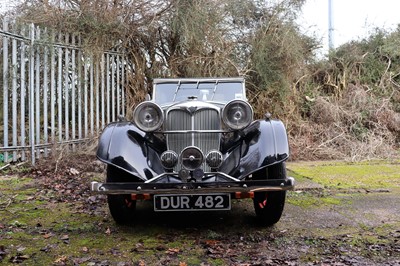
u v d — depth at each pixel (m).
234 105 3.59
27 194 4.96
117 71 8.95
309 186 5.52
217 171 3.53
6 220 3.91
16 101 6.57
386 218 4.04
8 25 6.48
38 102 6.86
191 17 9.02
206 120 3.69
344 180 6.07
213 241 3.36
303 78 10.59
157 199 3.29
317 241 3.37
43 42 6.90
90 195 4.91
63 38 7.82
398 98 10.80
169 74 9.42
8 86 6.48
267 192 3.58
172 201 3.29
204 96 4.91
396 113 10.11
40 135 7.17
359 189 5.43
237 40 9.72
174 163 3.50
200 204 3.29
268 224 3.74
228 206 3.29
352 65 11.34
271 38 9.52
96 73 8.17
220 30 9.50
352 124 9.62
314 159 8.49
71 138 7.72
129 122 3.91
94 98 8.23
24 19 7.58
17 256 2.99
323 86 11.22
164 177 3.43
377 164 7.74
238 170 3.46
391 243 3.32
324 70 11.39
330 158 8.59
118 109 8.94
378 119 9.78
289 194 5.10
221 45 9.41
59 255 3.04
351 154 8.55
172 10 9.09
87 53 7.94
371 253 3.11
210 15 9.27
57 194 4.98
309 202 4.70
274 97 9.73
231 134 3.74
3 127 6.85
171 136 3.66
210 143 3.66
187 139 3.65
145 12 9.16
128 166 3.45
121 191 3.23
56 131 7.41
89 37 8.12
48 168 6.41
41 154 6.98
